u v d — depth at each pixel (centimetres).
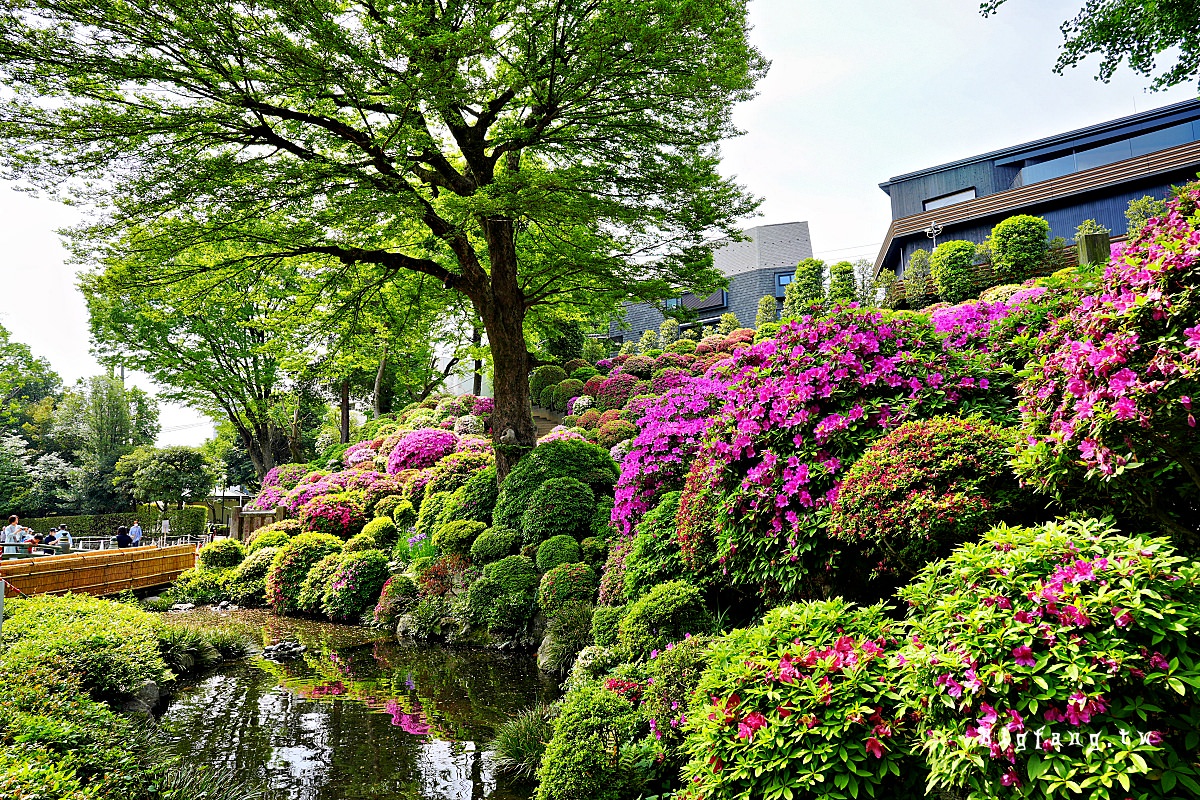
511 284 1145
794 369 438
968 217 1912
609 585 645
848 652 260
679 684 396
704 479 490
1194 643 194
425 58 805
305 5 767
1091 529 233
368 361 1489
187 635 735
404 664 738
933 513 316
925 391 397
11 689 426
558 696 591
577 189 912
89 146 857
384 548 1172
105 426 3017
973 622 217
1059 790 190
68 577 1033
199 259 1084
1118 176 1677
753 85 938
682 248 1063
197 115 861
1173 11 837
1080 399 269
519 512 938
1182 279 239
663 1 784
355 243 1100
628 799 365
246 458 3378
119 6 738
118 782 358
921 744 228
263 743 504
